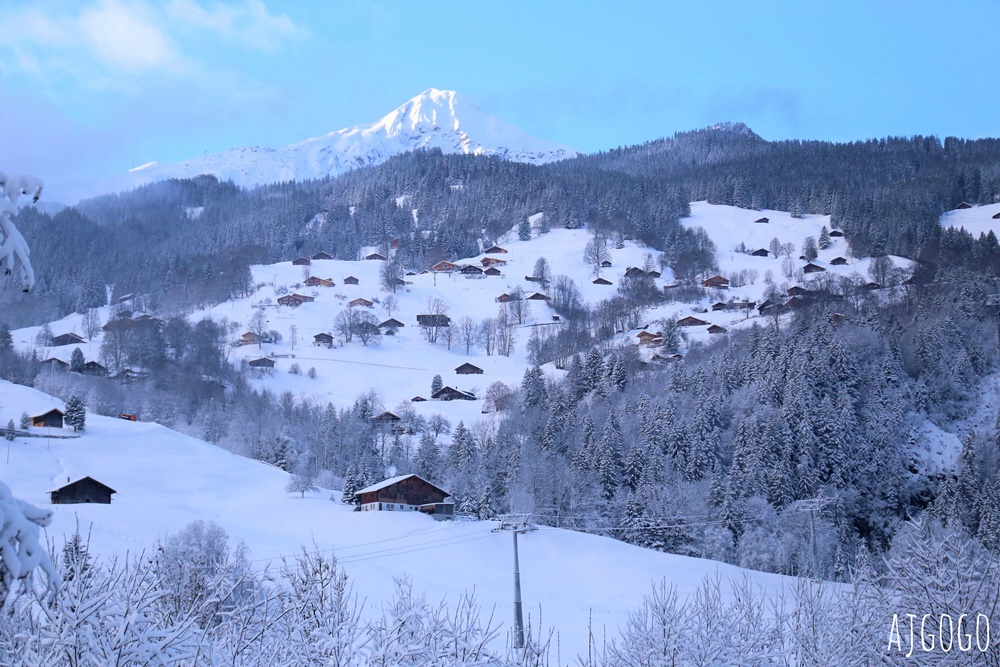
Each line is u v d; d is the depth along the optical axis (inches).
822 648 677.9
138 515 3132.4
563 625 1889.8
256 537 3073.3
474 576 2613.2
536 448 4468.5
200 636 458.9
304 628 534.9
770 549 3189.0
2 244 392.2
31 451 4372.5
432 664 543.5
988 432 4466.0
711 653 657.0
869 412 4311.0
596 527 3725.4
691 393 4830.2
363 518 3511.3
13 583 391.9
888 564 705.6
